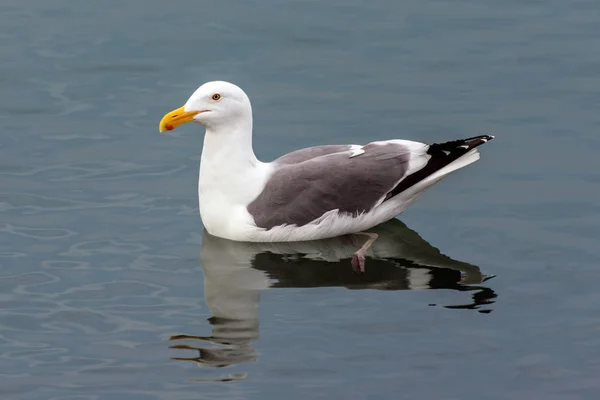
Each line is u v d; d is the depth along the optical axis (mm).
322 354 12516
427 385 11938
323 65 20125
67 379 12055
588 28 21391
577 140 17812
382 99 19047
